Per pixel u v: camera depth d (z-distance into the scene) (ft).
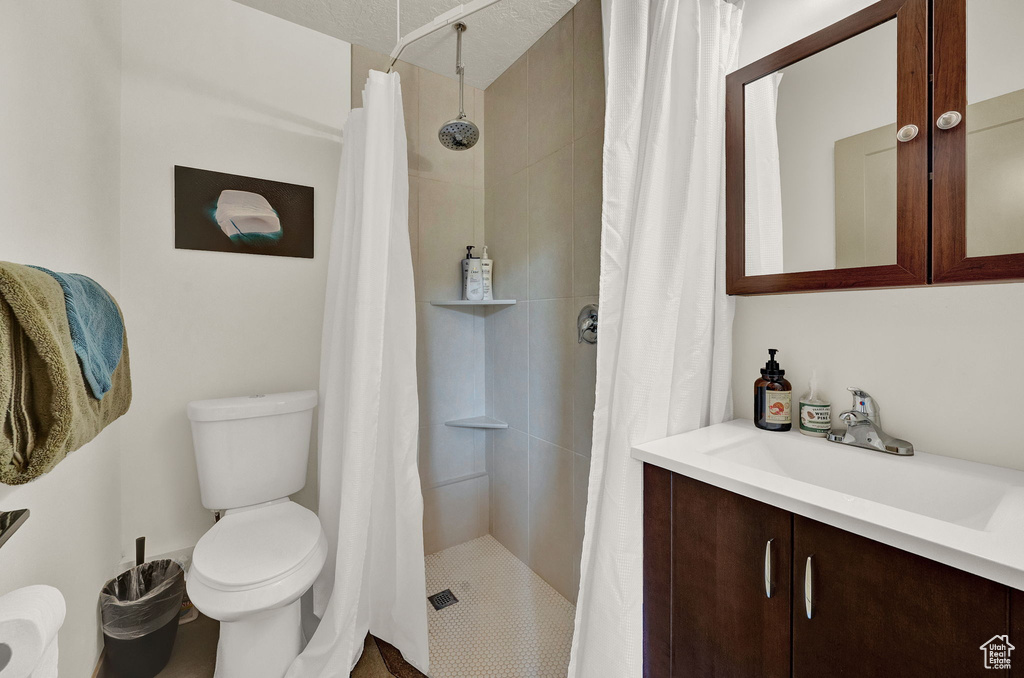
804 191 3.51
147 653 4.30
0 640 1.82
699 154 3.74
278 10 5.65
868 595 2.18
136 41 5.01
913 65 2.88
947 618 1.93
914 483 2.83
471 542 7.32
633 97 3.50
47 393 2.39
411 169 6.73
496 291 7.16
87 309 3.07
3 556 2.67
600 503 3.61
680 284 3.58
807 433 3.59
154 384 5.14
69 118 3.67
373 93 4.27
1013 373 2.72
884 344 3.28
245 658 3.92
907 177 2.92
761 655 2.63
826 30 3.32
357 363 4.16
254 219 5.68
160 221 5.15
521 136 6.48
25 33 2.99
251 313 5.69
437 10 5.52
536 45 6.12
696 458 3.09
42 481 3.18
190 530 5.35
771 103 3.69
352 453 4.13
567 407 5.71
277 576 3.77
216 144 5.45
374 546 4.75
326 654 4.03
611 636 3.29
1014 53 2.53
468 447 7.43
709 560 2.89
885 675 2.13
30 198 3.06
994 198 2.59
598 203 5.16
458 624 5.33
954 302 2.95
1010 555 1.80
